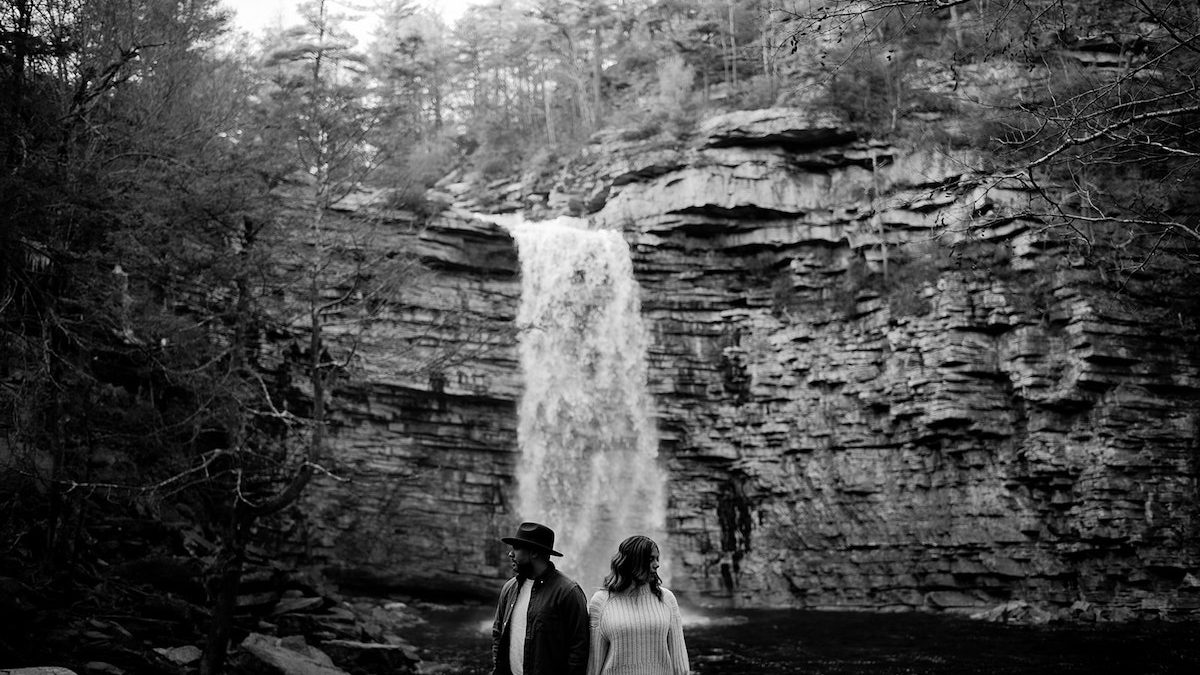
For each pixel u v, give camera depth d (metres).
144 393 19.31
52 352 16.48
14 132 15.95
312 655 19.38
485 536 37.44
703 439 40.47
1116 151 10.98
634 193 43.19
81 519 18.47
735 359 41.00
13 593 15.03
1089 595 32.78
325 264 19.75
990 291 35.53
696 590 39.22
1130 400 33.47
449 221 38.00
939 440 36.09
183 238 17.48
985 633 27.75
